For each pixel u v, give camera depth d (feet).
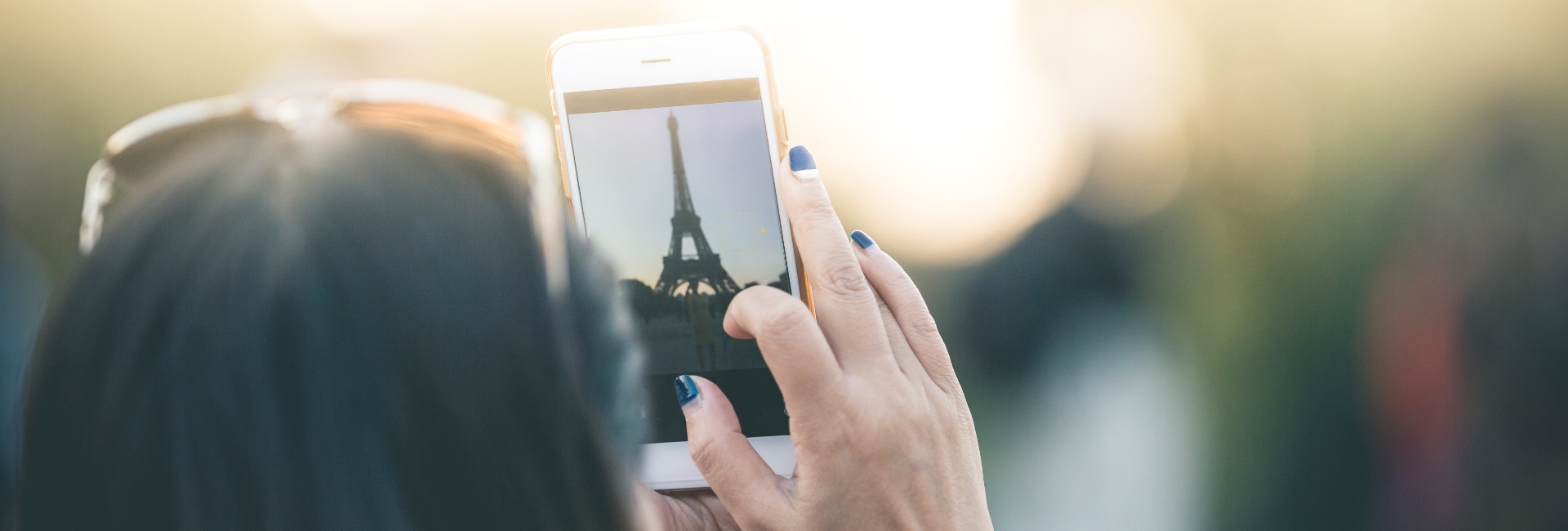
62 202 11.75
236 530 1.37
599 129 3.44
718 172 3.39
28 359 1.52
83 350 1.41
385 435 1.42
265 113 1.55
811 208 2.82
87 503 1.39
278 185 1.46
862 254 3.02
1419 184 8.60
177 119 1.55
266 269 1.41
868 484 2.64
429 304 1.45
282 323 1.40
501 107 1.62
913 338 2.99
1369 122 11.02
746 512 2.79
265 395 1.38
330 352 1.41
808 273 2.81
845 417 2.59
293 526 1.38
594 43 3.45
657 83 3.40
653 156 3.39
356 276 1.43
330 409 1.40
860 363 2.73
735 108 3.44
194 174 1.48
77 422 1.40
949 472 2.80
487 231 1.51
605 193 3.42
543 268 1.55
